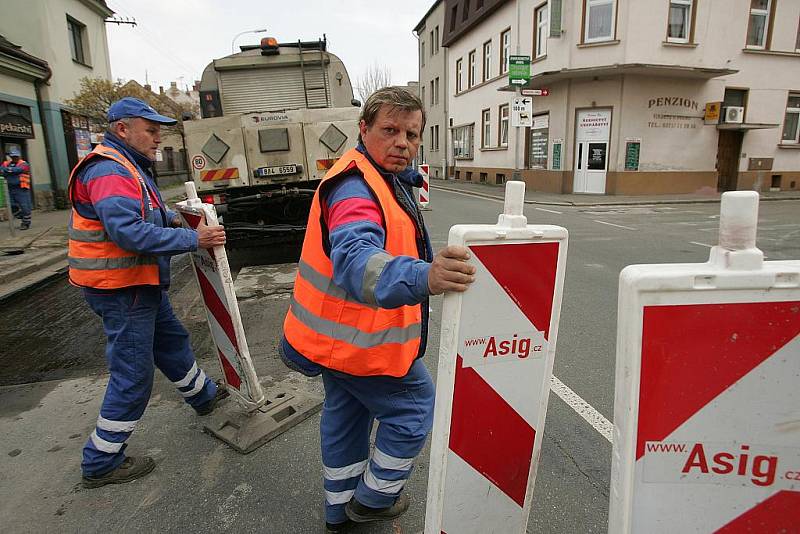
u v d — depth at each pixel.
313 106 7.94
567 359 3.98
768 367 1.16
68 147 15.37
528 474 1.77
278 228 6.98
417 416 1.96
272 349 4.25
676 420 1.17
